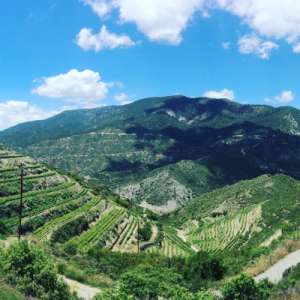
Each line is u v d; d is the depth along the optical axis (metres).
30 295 28.52
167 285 36.62
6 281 28.97
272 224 167.12
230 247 157.38
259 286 33.97
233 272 59.09
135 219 177.75
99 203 167.25
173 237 190.62
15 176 147.38
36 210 126.19
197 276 56.34
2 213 113.50
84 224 135.62
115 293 29.52
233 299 33.19
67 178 181.38
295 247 63.19
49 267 30.69
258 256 66.00
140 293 34.81
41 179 156.62
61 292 30.81
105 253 80.50
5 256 30.80
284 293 35.47
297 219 128.12
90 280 53.16
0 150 165.62
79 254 77.25
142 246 146.25
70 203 146.88
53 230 114.69
